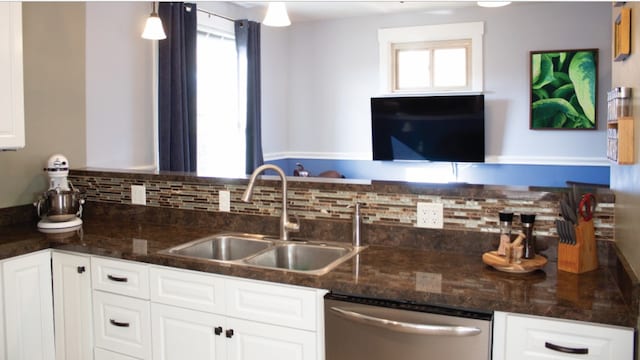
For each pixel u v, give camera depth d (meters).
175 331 2.12
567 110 5.08
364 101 5.79
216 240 2.48
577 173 5.12
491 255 1.94
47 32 2.98
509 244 1.89
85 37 3.24
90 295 2.33
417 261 2.02
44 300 2.41
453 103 5.33
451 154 5.43
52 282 2.44
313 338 1.85
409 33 5.52
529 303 1.54
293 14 5.57
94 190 2.96
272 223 2.49
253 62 5.00
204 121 4.62
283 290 1.88
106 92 3.42
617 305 1.51
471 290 1.66
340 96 5.89
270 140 5.71
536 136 5.23
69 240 2.41
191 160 4.12
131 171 2.94
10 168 2.82
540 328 1.55
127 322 2.24
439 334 1.60
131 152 3.65
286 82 6.06
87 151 3.29
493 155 5.39
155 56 3.84
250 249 2.44
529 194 2.01
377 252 2.17
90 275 2.32
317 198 2.38
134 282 2.20
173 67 3.88
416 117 5.48
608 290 1.65
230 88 4.97
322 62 5.93
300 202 2.42
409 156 5.59
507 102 5.29
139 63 3.70
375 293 1.73
